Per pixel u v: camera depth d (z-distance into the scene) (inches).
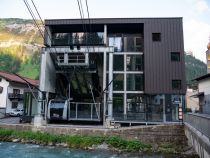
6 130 1067.9
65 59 1338.6
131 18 1459.2
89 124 1307.8
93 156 815.1
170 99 1402.6
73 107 1298.0
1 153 822.5
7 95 2005.4
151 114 1355.8
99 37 1478.8
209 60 2103.8
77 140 964.0
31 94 1325.0
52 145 967.0
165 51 1424.7
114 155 838.5
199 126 571.5
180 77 1398.9
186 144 964.0
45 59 1348.4
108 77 1381.6
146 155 850.1
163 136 991.0
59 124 1270.9
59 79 1475.1
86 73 1380.4
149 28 1450.5
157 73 1407.5
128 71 1493.6
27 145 961.5
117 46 1529.3
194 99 2591.0
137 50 1520.7
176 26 1445.6
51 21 1476.4
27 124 1172.5
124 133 1001.5
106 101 1261.1
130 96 1462.8
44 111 1300.4
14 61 7022.6
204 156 467.8
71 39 1483.8
